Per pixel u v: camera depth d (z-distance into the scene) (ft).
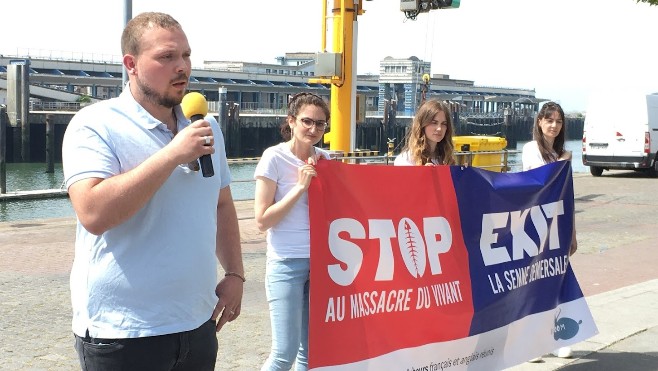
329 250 12.91
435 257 14.65
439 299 14.62
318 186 12.85
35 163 172.24
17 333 20.36
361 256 13.35
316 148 14.30
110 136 8.40
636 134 75.15
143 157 8.55
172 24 8.54
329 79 40.24
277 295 13.42
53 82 288.51
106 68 309.22
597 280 28.58
